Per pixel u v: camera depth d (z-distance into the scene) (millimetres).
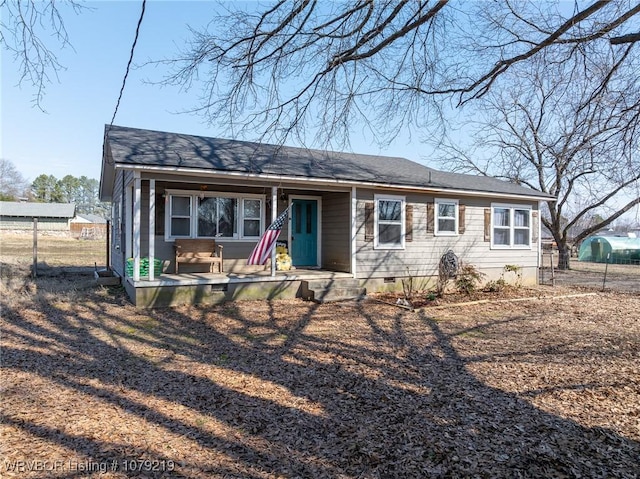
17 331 7289
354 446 3615
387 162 15477
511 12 5902
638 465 3320
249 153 11734
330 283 11312
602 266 25766
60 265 18391
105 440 3652
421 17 5320
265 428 3938
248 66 6359
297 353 6379
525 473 3205
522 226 14953
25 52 5109
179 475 3158
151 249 9461
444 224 13320
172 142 11359
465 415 4219
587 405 4473
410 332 7793
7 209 45938
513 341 7180
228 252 12180
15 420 3979
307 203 13438
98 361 5855
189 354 6273
